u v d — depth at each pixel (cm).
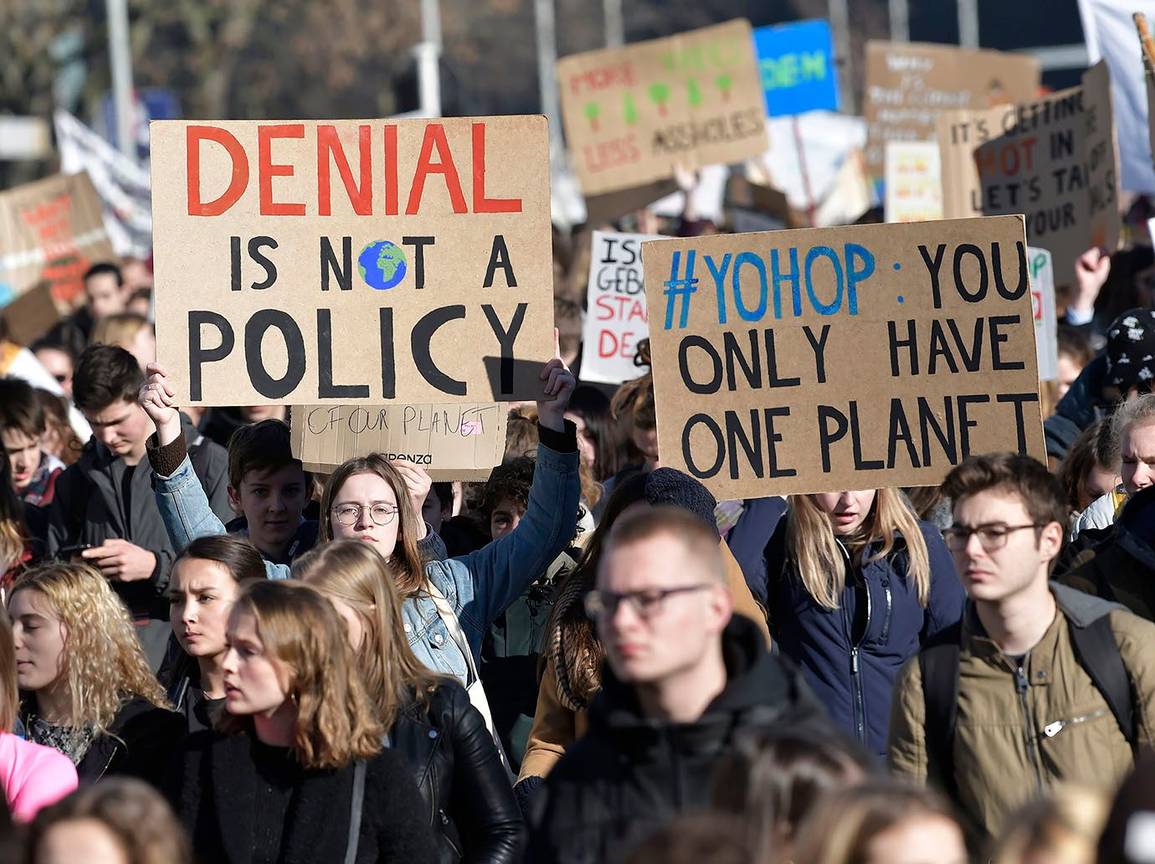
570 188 8444
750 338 2205
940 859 1093
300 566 1838
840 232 2200
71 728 1944
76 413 4344
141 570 2719
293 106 16725
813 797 1199
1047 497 1688
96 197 5331
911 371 2181
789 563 2223
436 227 2294
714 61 4928
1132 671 1672
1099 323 4369
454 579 2231
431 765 1784
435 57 8131
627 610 1367
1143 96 4034
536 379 2275
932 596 2194
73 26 13638
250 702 1587
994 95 5522
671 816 1275
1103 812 1038
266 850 1599
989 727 1697
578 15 19575
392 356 2281
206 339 2273
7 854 1219
